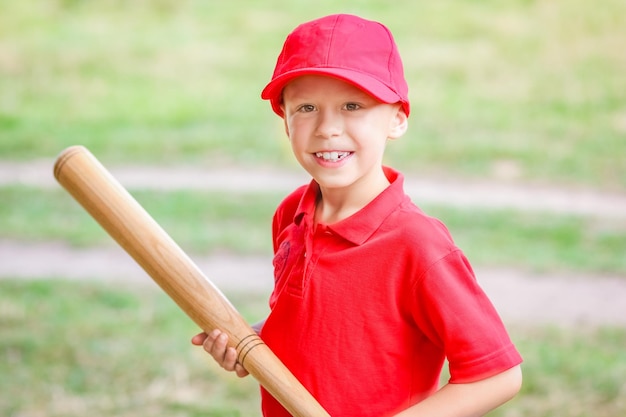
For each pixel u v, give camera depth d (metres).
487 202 10.91
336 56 2.18
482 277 8.23
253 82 17.05
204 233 9.52
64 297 7.80
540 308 7.52
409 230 2.18
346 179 2.21
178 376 6.16
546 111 15.05
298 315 2.23
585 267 8.48
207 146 13.61
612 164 12.50
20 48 18.38
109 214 2.21
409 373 2.23
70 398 5.87
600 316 7.33
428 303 2.15
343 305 2.20
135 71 17.52
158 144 13.74
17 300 7.70
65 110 15.61
